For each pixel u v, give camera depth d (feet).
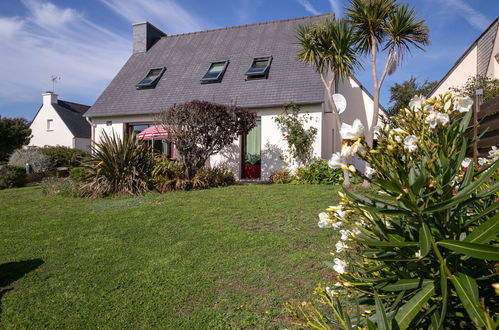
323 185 30.17
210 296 10.41
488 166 4.13
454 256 3.78
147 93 45.85
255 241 14.80
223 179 32.78
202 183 29.73
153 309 9.81
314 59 30.73
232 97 40.27
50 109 95.45
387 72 27.35
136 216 19.92
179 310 9.76
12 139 79.25
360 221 5.21
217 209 20.81
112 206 23.52
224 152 40.57
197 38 53.42
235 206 21.42
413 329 3.84
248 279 11.32
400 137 4.01
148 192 28.58
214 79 43.01
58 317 9.56
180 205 22.49
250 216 18.93
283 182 34.58
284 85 39.40
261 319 9.05
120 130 44.96
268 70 42.29
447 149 4.09
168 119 30.04
